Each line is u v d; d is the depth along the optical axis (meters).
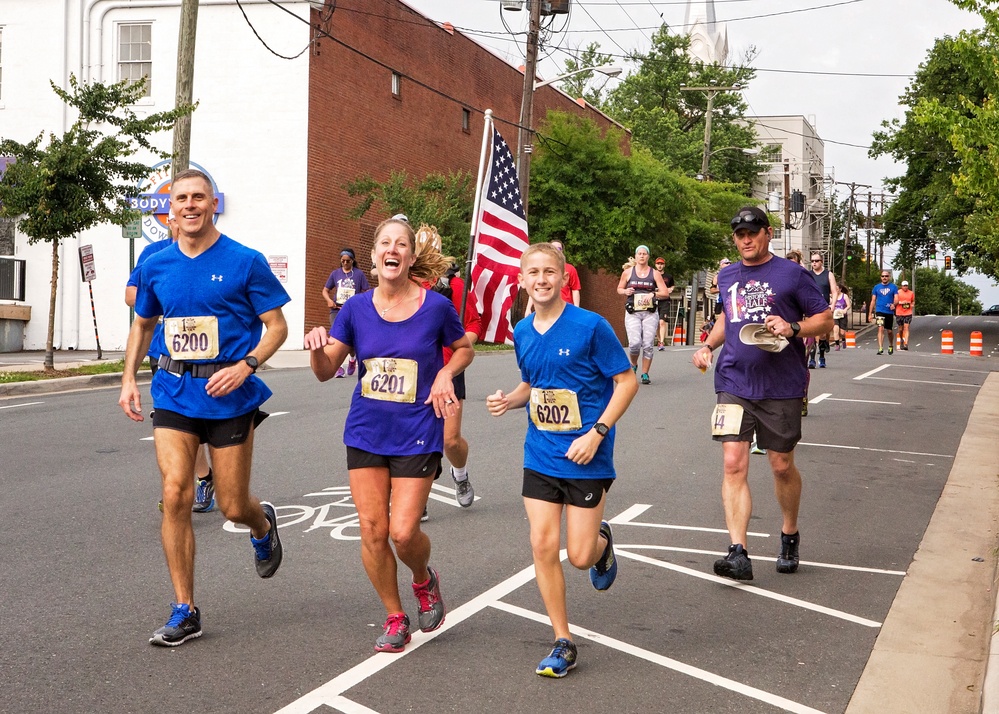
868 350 30.39
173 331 5.27
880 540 7.69
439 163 34.00
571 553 5.02
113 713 4.33
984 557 7.21
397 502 5.05
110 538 7.27
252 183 27.03
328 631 5.42
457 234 28.70
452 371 5.15
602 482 5.03
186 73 19.14
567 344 4.93
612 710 4.48
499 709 4.46
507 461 10.35
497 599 6.02
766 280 6.59
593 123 37.34
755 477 10.02
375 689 4.64
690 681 4.86
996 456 11.29
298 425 12.35
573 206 36.50
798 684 4.87
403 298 5.20
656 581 6.51
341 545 7.20
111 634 5.31
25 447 10.88
